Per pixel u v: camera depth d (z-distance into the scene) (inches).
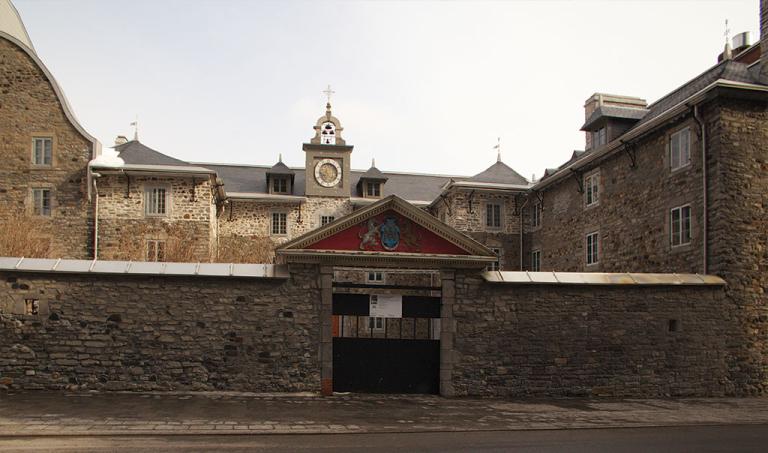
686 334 693.3
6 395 580.7
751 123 726.5
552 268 1146.0
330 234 659.4
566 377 675.4
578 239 1051.3
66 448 388.5
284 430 462.9
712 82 761.6
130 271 624.7
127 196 1098.7
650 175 853.2
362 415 538.0
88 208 1069.1
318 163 1318.9
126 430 444.5
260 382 636.7
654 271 834.8
